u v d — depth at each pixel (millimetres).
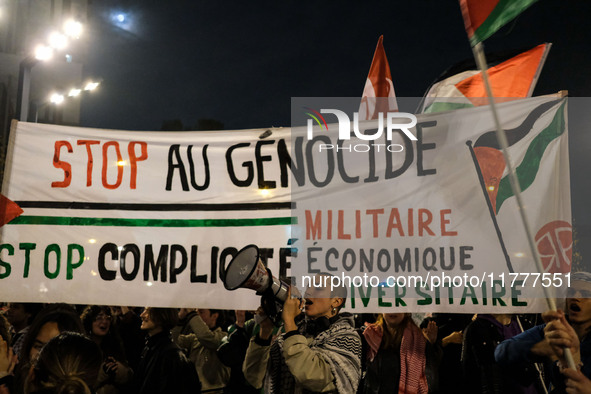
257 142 4191
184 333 5906
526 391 4355
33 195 4227
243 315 4809
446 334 5711
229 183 4188
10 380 3178
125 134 4285
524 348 3223
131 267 4145
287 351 3236
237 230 4121
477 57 2715
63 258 4164
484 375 4480
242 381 5570
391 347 4520
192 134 4254
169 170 4234
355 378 3342
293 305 3336
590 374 3182
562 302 3561
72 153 4270
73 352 2607
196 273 4105
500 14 2697
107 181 4242
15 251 4172
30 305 5656
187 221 4172
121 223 4191
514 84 5473
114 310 6410
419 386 4469
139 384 4555
